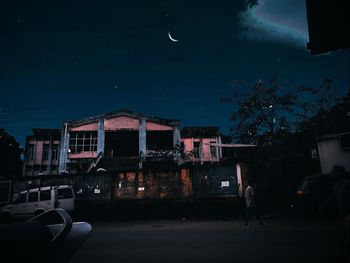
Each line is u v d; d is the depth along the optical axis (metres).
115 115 32.50
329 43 4.20
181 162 28.23
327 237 8.55
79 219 18.23
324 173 15.74
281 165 19.48
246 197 12.22
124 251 7.55
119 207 18.53
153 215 18.03
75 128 32.19
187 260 6.24
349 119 19.70
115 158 29.98
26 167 33.06
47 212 3.18
